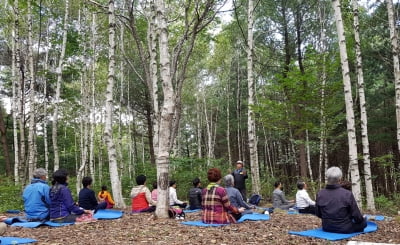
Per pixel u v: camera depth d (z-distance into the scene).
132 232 6.27
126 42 23.53
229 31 23.50
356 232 6.16
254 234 6.13
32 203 7.55
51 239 5.76
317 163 27.53
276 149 34.34
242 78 30.80
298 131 15.49
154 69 13.00
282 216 8.79
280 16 19.38
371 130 21.53
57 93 15.26
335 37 19.83
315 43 19.75
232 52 29.44
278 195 10.96
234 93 32.09
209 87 35.19
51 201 7.48
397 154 22.36
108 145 11.60
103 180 21.03
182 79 11.87
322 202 6.21
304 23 19.56
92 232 6.36
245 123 29.73
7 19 17.06
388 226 7.06
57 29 18.19
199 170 18.25
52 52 23.06
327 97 14.12
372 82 19.86
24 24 17.69
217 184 7.38
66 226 7.03
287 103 14.49
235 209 7.37
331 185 6.22
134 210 9.61
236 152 37.53
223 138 38.53
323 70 14.24
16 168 18.95
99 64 23.72
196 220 7.80
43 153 29.39
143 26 18.48
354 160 9.65
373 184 23.84
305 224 7.42
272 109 14.71
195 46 23.08
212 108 37.66
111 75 11.57
